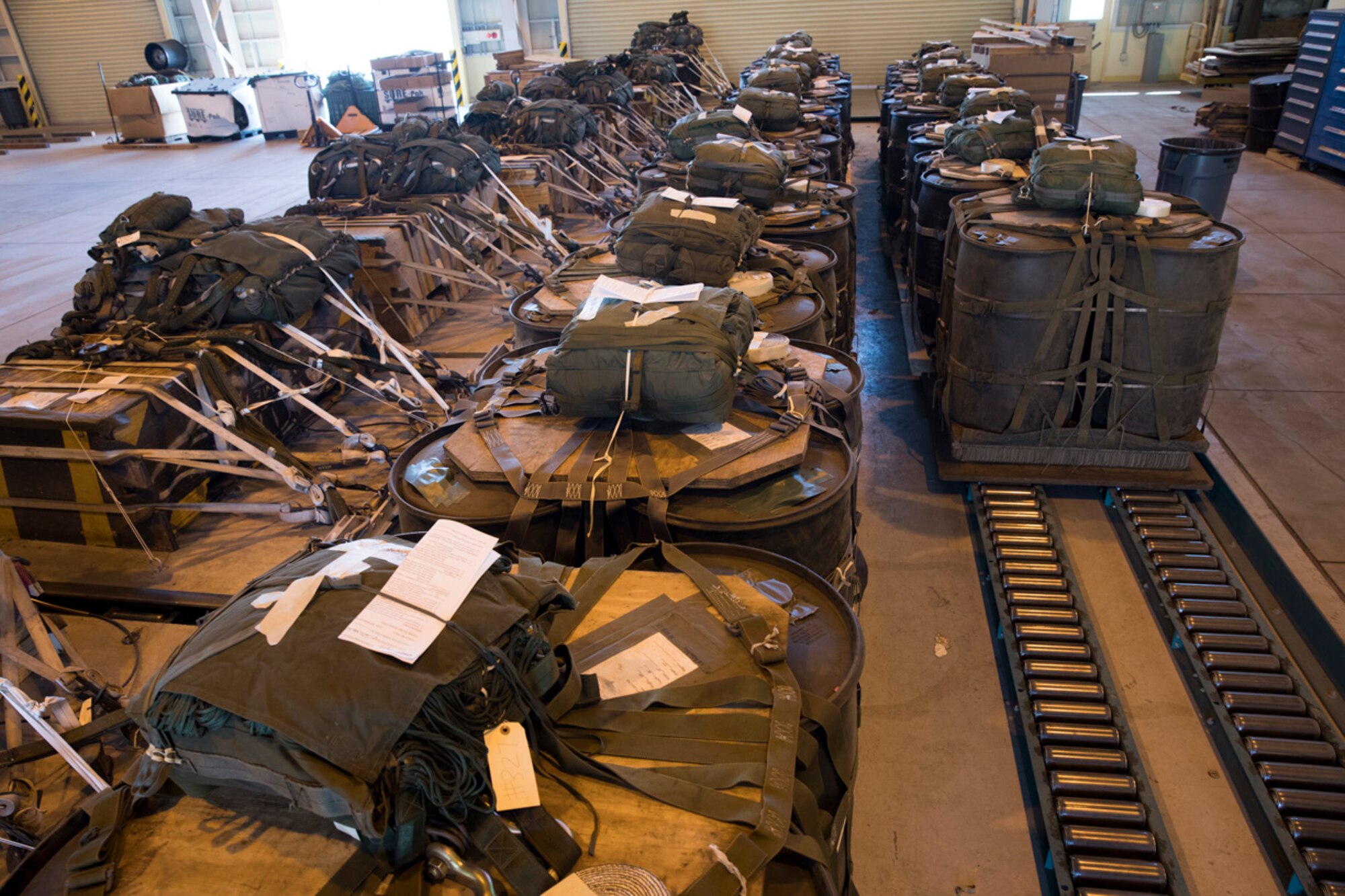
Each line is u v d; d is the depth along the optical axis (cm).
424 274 554
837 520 223
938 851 233
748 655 162
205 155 1328
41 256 801
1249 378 466
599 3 1453
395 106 1365
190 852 131
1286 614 312
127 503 309
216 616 144
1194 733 266
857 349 559
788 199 439
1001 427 359
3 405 299
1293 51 1355
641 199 484
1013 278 324
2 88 1622
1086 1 1480
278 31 1614
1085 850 220
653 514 205
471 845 126
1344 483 368
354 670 125
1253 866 226
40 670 226
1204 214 339
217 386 337
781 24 1438
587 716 147
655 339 218
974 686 286
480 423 238
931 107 692
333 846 130
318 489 307
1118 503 357
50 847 140
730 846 126
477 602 139
